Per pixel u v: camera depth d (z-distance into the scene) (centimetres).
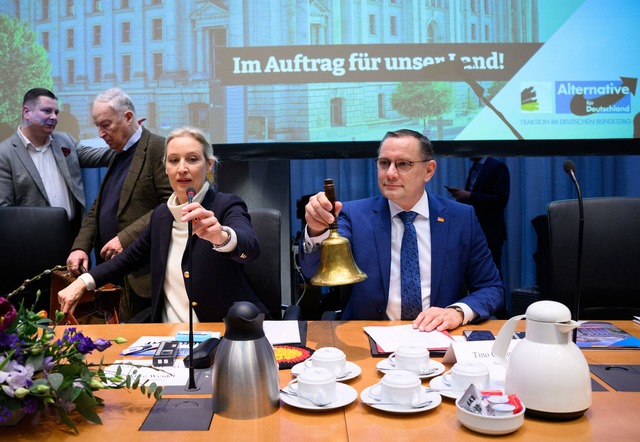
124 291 286
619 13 335
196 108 343
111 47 347
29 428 113
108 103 291
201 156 209
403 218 209
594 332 173
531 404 113
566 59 338
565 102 339
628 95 338
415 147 203
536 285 400
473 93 339
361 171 426
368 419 115
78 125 353
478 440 105
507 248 432
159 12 342
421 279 207
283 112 340
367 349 159
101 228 299
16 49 351
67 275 240
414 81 339
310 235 165
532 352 115
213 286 204
